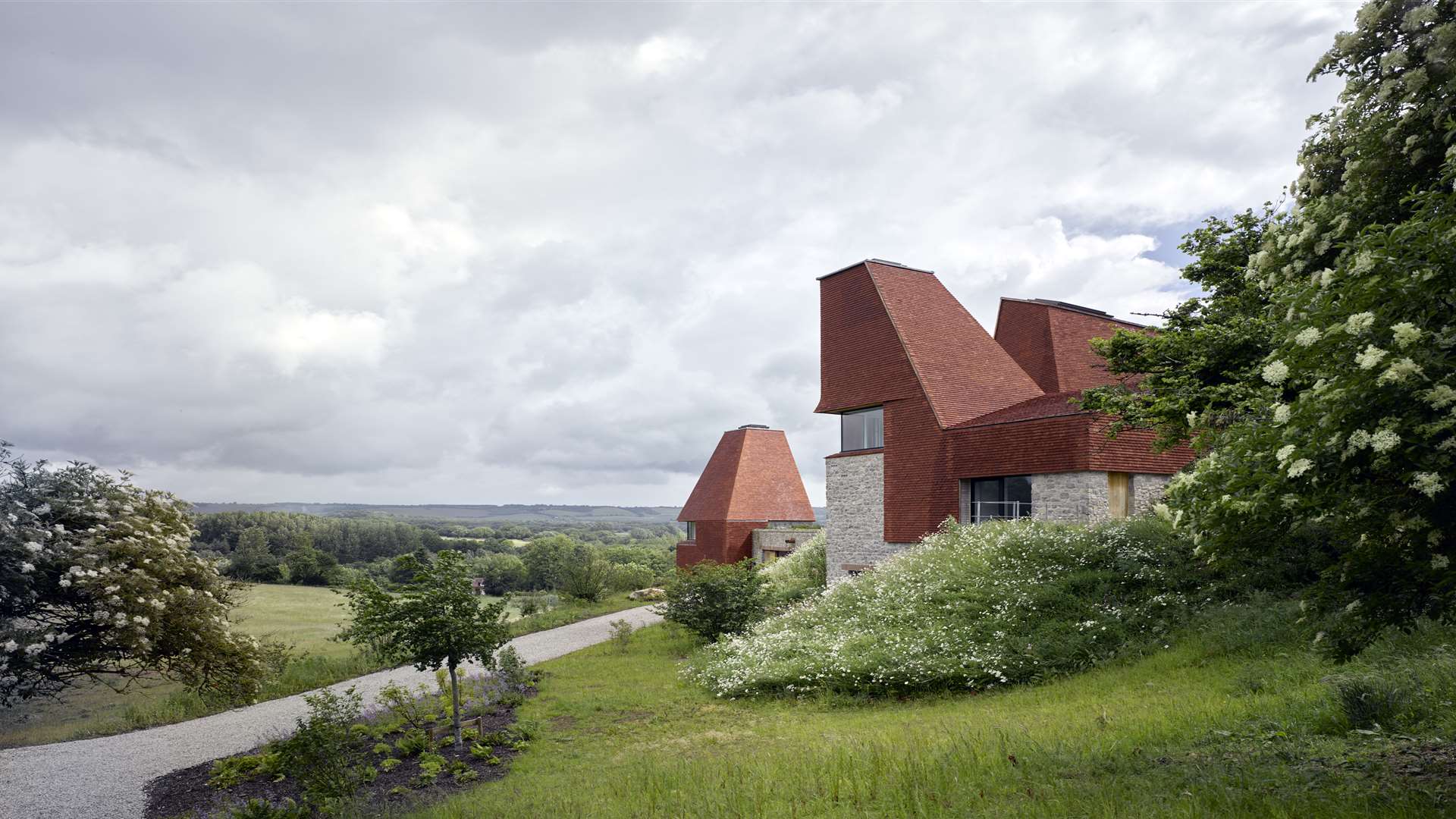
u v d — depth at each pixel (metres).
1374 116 6.82
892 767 8.43
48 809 10.57
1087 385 29.56
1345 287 5.50
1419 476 4.83
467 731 13.45
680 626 27.23
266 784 11.40
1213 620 13.91
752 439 45.81
